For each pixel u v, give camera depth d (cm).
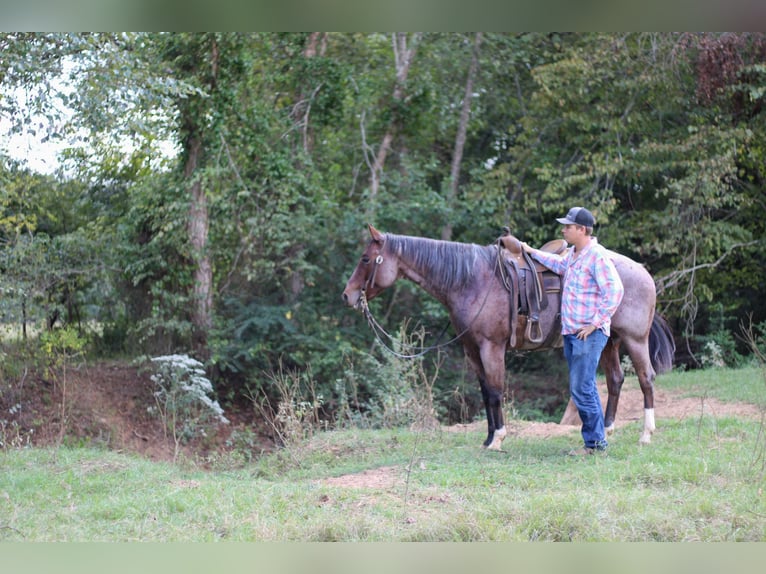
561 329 753
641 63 1695
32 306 1377
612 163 1648
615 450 750
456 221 1752
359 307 828
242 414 1572
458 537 532
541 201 1859
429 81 1928
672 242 1584
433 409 1027
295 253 1675
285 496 648
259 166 1652
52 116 1102
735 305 1703
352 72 1856
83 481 739
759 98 1622
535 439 864
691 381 1223
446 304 802
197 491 680
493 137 2150
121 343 1661
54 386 1404
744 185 1694
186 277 1596
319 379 1630
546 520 546
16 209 1424
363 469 786
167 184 1580
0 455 884
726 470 662
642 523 539
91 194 1642
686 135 1683
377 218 1692
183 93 1216
